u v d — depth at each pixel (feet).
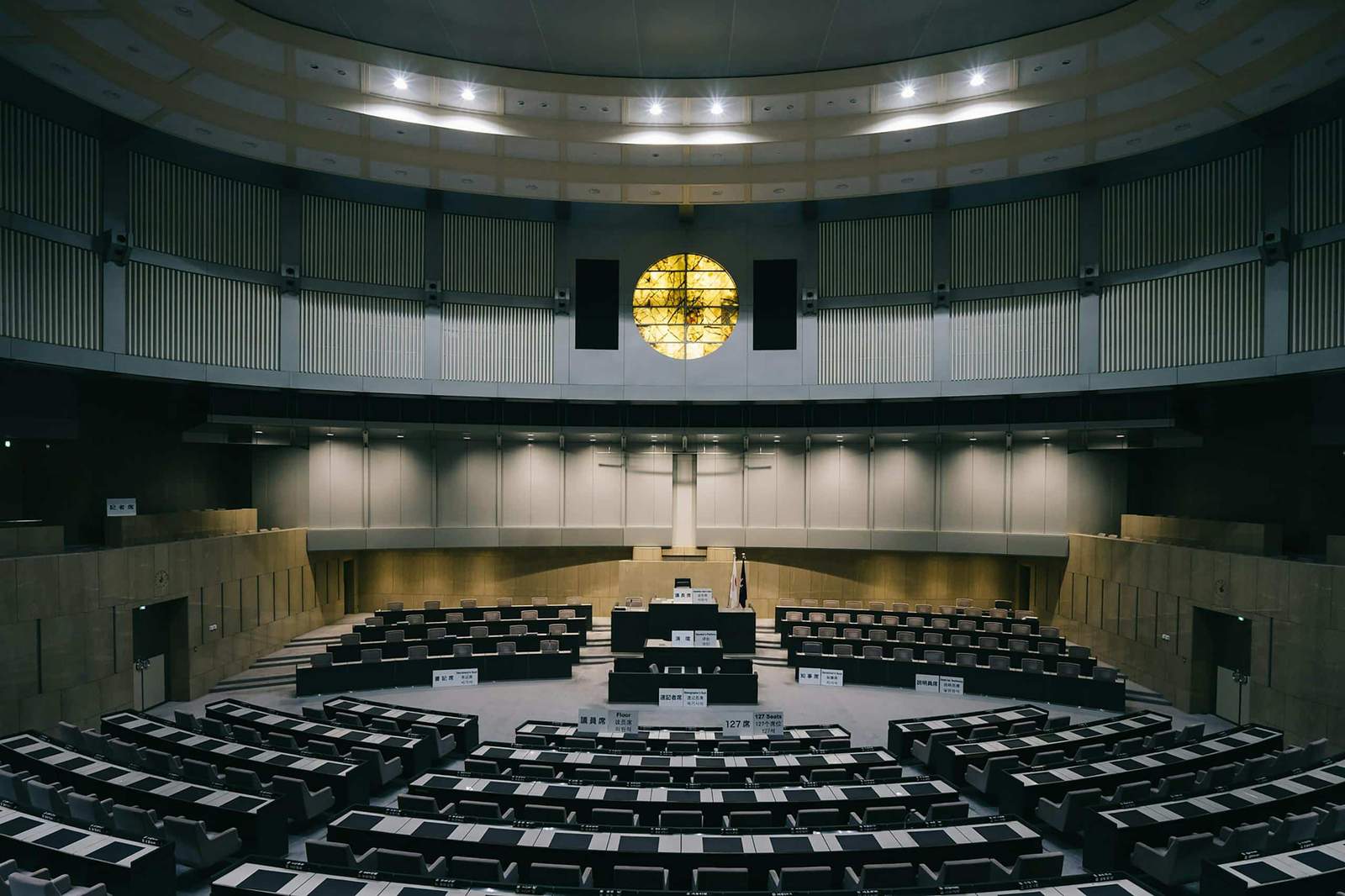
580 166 71.61
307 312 75.46
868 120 63.98
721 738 44.45
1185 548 60.18
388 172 69.77
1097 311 72.74
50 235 57.36
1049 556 78.48
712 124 65.82
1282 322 60.64
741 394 81.66
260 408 74.33
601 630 80.18
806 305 82.64
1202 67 53.16
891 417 82.02
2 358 52.90
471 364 81.35
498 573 87.71
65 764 36.32
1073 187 74.02
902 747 47.06
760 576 88.02
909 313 80.74
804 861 28.35
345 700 50.78
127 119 61.72
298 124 62.75
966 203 78.69
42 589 47.67
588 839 29.30
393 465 80.28
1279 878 24.88
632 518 85.10
